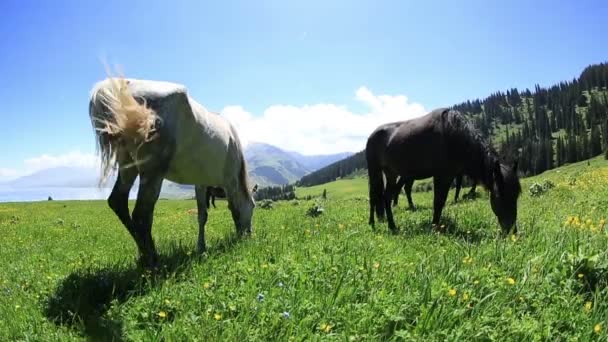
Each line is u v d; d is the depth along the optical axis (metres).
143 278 6.00
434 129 9.77
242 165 9.91
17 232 16.28
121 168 6.42
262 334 4.01
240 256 6.64
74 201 71.62
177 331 4.14
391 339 3.80
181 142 7.18
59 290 5.73
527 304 4.28
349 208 17.67
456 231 8.69
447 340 3.71
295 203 26.20
